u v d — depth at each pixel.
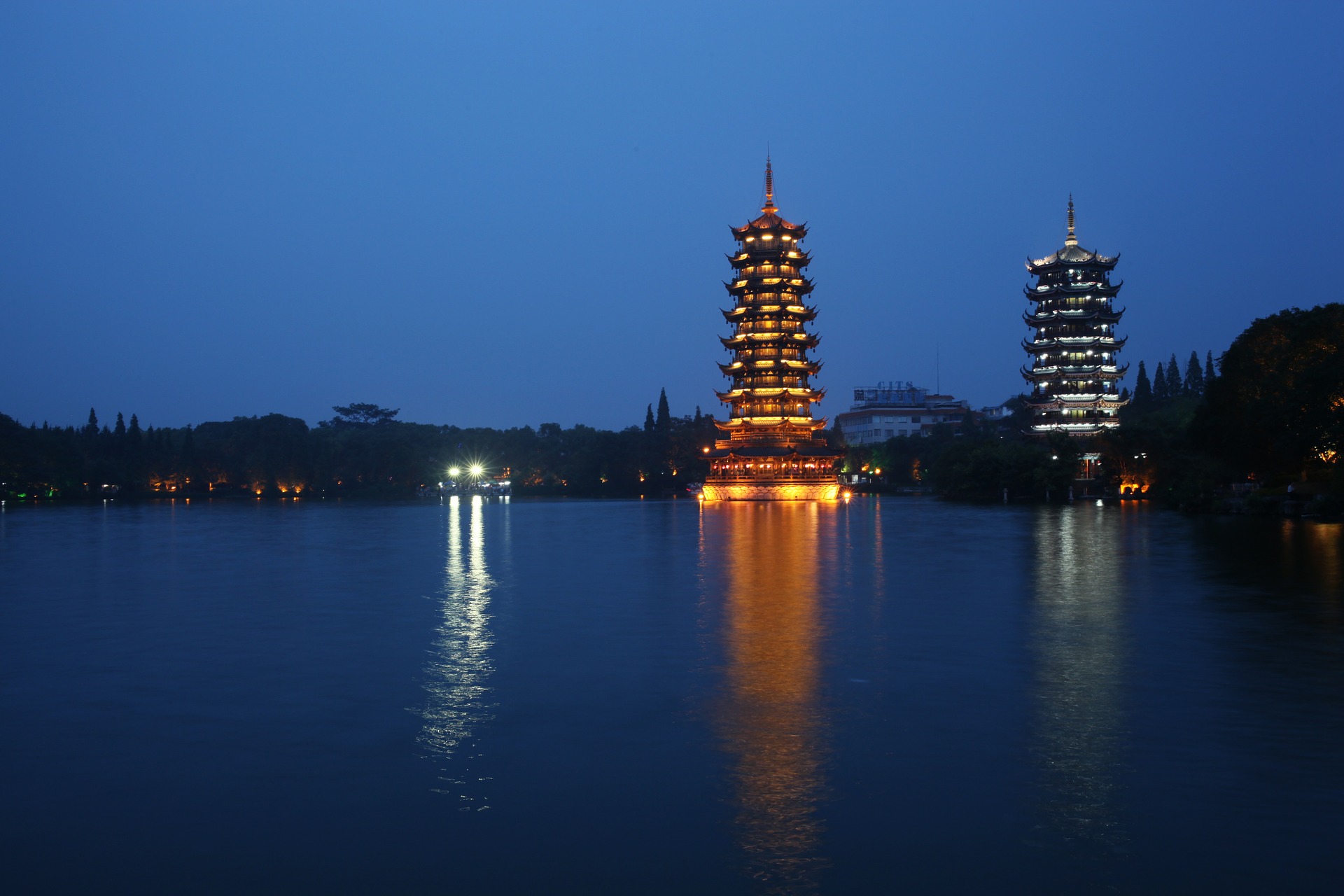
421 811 16.41
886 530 91.44
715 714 22.09
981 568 53.22
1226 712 21.94
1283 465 107.44
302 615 37.22
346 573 53.78
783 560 60.06
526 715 22.05
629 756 19.11
